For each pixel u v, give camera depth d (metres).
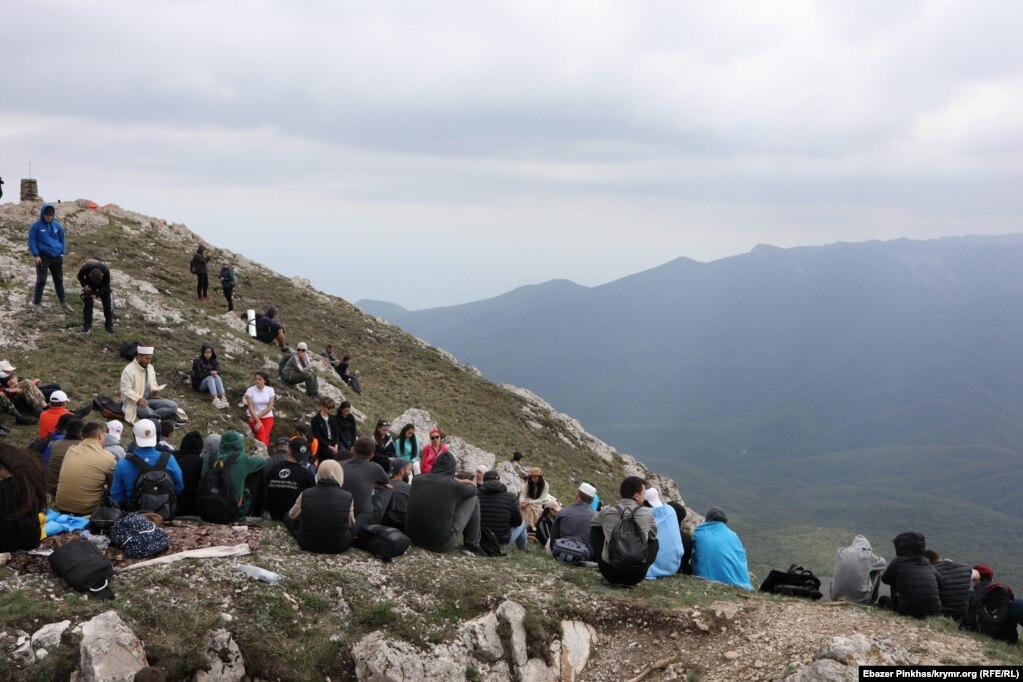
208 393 27.44
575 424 64.50
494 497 16.67
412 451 25.39
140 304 34.81
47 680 10.23
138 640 10.78
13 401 20.53
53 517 13.84
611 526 14.55
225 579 12.55
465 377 60.91
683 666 12.59
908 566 14.78
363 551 14.71
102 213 61.94
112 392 24.64
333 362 44.38
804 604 14.60
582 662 13.02
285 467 15.90
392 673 11.69
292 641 11.94
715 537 16.81
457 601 13.50
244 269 64.62
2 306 29.27
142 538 13.08
